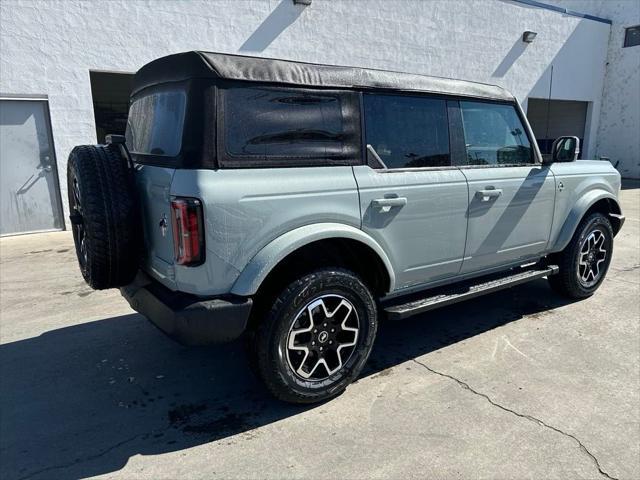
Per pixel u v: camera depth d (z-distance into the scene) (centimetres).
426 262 346
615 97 1683
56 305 482
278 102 274
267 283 284
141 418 290
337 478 237
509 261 413
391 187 314
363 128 308
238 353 375
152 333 412
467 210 360
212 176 250
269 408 300
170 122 273
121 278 294
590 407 296
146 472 243
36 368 352
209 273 254
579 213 445
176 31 856
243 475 240
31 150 796
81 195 278
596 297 493
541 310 457
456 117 361
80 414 295
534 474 238
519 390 315
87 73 806
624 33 1634
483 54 1304
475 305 474
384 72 323
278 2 942
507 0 1326
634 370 341
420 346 384
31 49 759
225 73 255
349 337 309
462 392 314
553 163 432
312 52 1005
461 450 257
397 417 287
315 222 283
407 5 1121
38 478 239
